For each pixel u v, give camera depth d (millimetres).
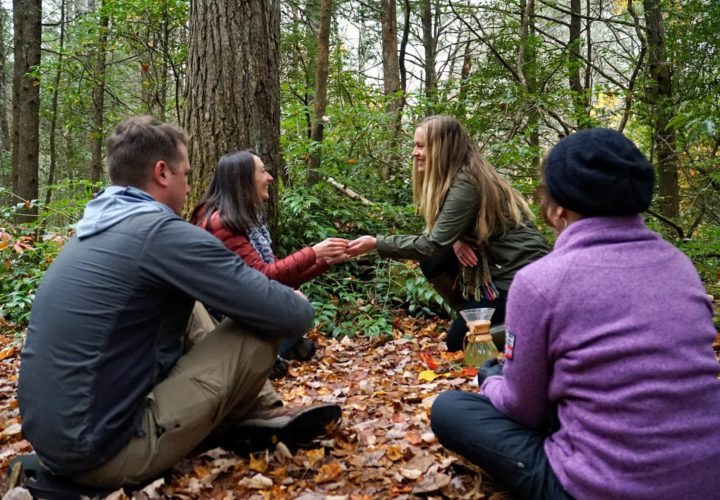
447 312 4641
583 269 1440
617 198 1444
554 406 1608
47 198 10945
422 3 11664
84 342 1776
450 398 1832
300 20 10773
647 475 1339
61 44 13312
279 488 2035
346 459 2221
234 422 2234
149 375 1904
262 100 4363
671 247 1493
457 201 3137
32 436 1830
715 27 7727
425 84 12781
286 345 3457
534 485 1578
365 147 6504
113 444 1832
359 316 4453
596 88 8094
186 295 1938
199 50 4301
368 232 5473
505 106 7164
